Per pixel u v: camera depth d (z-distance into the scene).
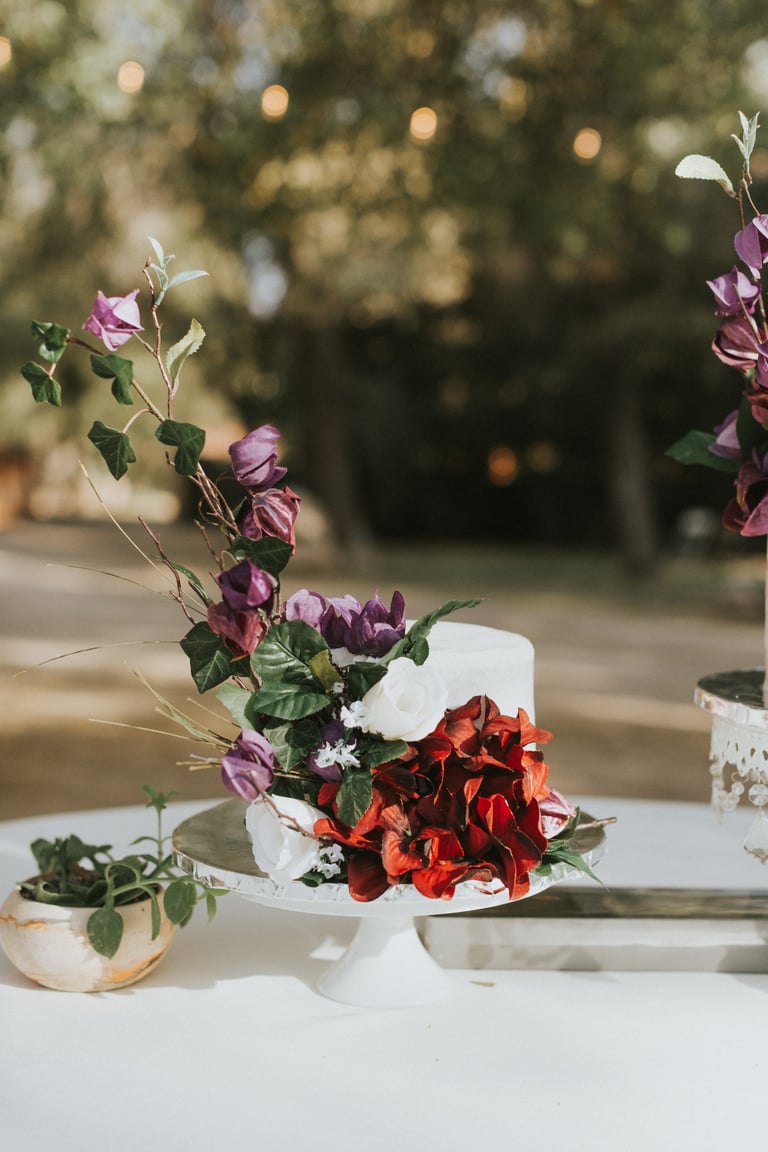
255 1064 1.08
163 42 5.84
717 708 1.29
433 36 6.02
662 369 14.17
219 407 14.73
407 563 15.54
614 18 5.50
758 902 1.37
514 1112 1.00
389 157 6.66
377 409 19.11
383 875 1.05
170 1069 1.07
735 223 10.84
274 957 1.34
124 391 1.06
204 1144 0.95
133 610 10.31
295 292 12.27
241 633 1.03
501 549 18.50
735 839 1.78
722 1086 1.05
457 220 7.75
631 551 13.44
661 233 8.34
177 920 1.17
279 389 17.05
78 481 21.05
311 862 1.05
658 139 7.05
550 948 1.30
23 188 7.17
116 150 7.03
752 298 1.19
